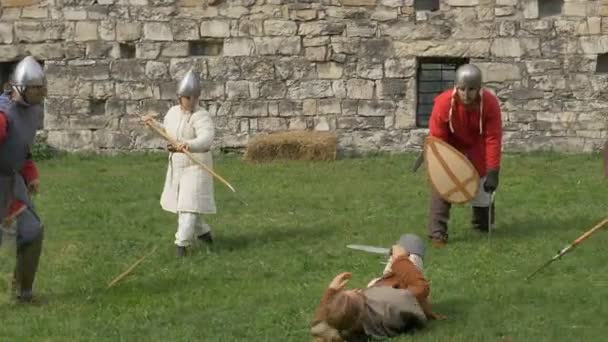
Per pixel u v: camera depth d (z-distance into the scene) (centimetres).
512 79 2155
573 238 1384
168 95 2211
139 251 1408
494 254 1313
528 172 1917
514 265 1260
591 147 2141
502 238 1394
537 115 2150
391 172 1938
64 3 2222
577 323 1043
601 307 1086
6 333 1073
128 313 1123
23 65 1123
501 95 2158
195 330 1059
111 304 1157
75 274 1295
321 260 1320
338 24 2172
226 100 2197
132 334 1055
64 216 1614
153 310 1131
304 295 1159
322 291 1174
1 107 1118
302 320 1078
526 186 1775
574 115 2145
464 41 2158
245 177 1905
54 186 1859
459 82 1332
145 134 2219
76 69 2225
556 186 1770
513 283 1177
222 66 2197
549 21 2139
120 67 2216
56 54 2228
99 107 2238
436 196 1367
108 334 1059
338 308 970
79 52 2225
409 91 2167
